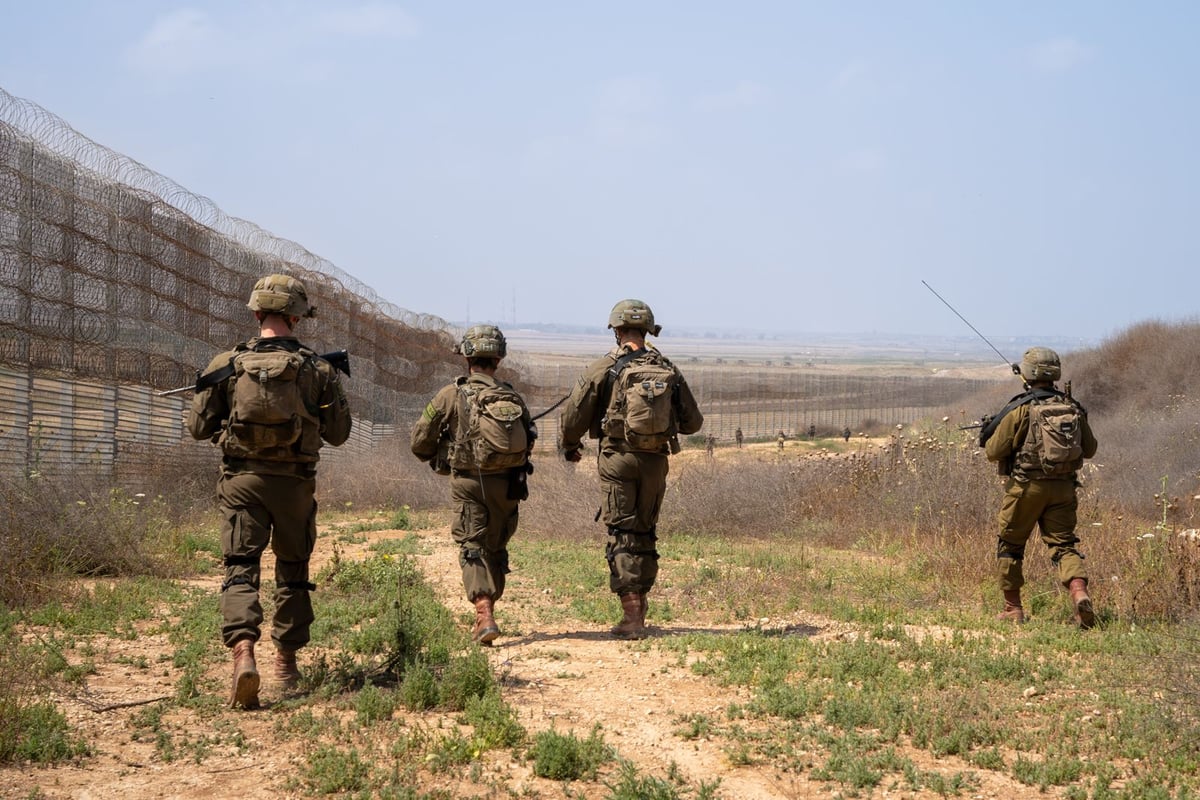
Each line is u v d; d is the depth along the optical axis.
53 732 4.66
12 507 8.18
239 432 5.32
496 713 5.00
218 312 15.52
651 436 7.20
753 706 5.38
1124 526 10.03
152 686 5.57
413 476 17.94
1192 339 31.31
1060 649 6.79
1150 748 4.72
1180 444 17.19
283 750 4.64
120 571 8.77
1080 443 7.51
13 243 10.61
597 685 5.91
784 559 10.83
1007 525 7.77
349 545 12.38
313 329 19.86
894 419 54.94
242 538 5.40
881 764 4.58
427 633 6.46
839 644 6.68
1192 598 7.70
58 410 11.59
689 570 10.09
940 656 6.31
